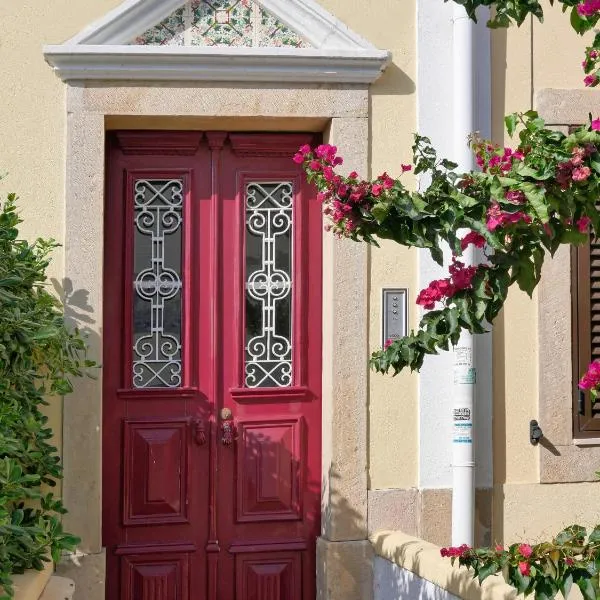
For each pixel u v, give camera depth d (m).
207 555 5.71
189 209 5.79
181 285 5.79
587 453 5.80
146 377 5.74
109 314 5.71
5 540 3.89
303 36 5.63
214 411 5.75
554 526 5.75
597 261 5.89
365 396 5.62
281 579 5.78
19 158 5.41
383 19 5.72
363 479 5.59
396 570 5.17
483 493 5.69
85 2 5.48
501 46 5.83
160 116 5.49
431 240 3.20
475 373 5.66
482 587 4.06
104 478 5.64
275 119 5.61
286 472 5.82
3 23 5.43
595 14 3.20
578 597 4.49
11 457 4.56
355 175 3.33
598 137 3.03
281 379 5.86
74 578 5.30
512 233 3.15
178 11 5.55
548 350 5.79
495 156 3.15
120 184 5.76
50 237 5.42
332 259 5.62
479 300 3.15
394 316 5.66
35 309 4.69
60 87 5.45
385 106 5.70
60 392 4.96
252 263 5.86
